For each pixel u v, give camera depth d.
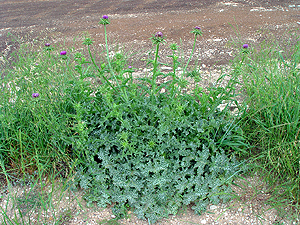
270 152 3.09
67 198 2.93
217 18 7.00
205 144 3.05
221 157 2.98
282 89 3.30
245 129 3.32
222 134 3.20
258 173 3.06
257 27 6.27
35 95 2.99
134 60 5.21
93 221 2.72
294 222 2.61
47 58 4.18
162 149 2.87
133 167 2.87
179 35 6.20
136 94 3.26
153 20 7.21
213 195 2.80
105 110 3.10
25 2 10.24
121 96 2.94
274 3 7.83
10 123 3.20
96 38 6.32
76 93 3.12
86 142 2.94
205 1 8.45
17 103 3.34
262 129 3.24
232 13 7.27
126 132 2.73
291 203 2.75
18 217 2.75
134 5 8.66
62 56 3.16
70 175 2.90
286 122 3.07
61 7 9.16
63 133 3.05
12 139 3.23
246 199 2.84
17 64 4.27
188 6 8.13
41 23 7.70
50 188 3.02
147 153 2.84
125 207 2.84
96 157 3.12
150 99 3.09
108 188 2.96
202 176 2.88
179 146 2.88
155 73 3.02
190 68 4.83
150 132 2.89
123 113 2.98
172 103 2.91
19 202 2.87
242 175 3.07
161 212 2.73
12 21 8.12
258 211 2.73
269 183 2.94
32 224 2.69
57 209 2.82
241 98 3.95
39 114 3.06
